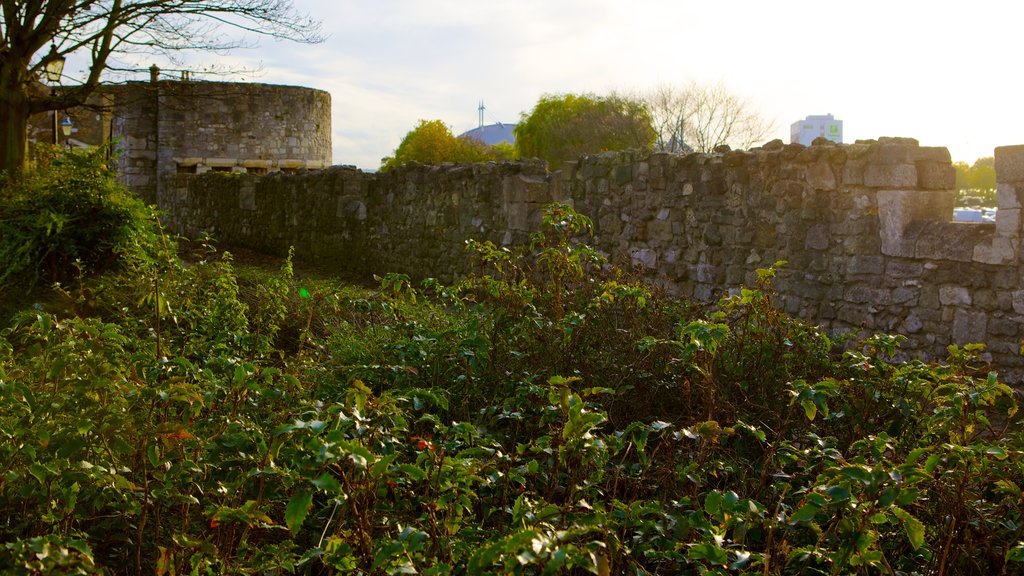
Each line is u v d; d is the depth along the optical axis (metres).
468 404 3.65
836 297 7.45
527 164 10.04
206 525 2.60
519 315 3.95
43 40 12.17
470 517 2.62
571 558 1.71
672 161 8.74
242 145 25.98
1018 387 6.28
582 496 2.56
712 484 3.21
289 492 2.77
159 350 3.60
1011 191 6.25
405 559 2.07
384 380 3.82
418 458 2.38
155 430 2.47
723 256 8.32
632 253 9.24
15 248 7.59
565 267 4.22
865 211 7.21
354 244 13.38
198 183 19.20
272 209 15.82
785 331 3.90
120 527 2.64
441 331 4.18
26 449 2.34
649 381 3.71
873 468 2.17
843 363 3.64
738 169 8.15
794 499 2.82
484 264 4.50
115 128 25.30
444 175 11.20
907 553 2.70
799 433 3.35
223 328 4.55
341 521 2.38
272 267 13.54
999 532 2.49
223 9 12.58
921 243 6.80
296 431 2.10
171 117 24.95
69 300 6.55
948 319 6.70
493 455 2.74
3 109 12.09
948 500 2.47
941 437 2.97
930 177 7.05
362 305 4.36
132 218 8.22
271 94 26.30
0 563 1.85
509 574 1.75
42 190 8.08
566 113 36.00
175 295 5.07
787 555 2.28
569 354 3.76
